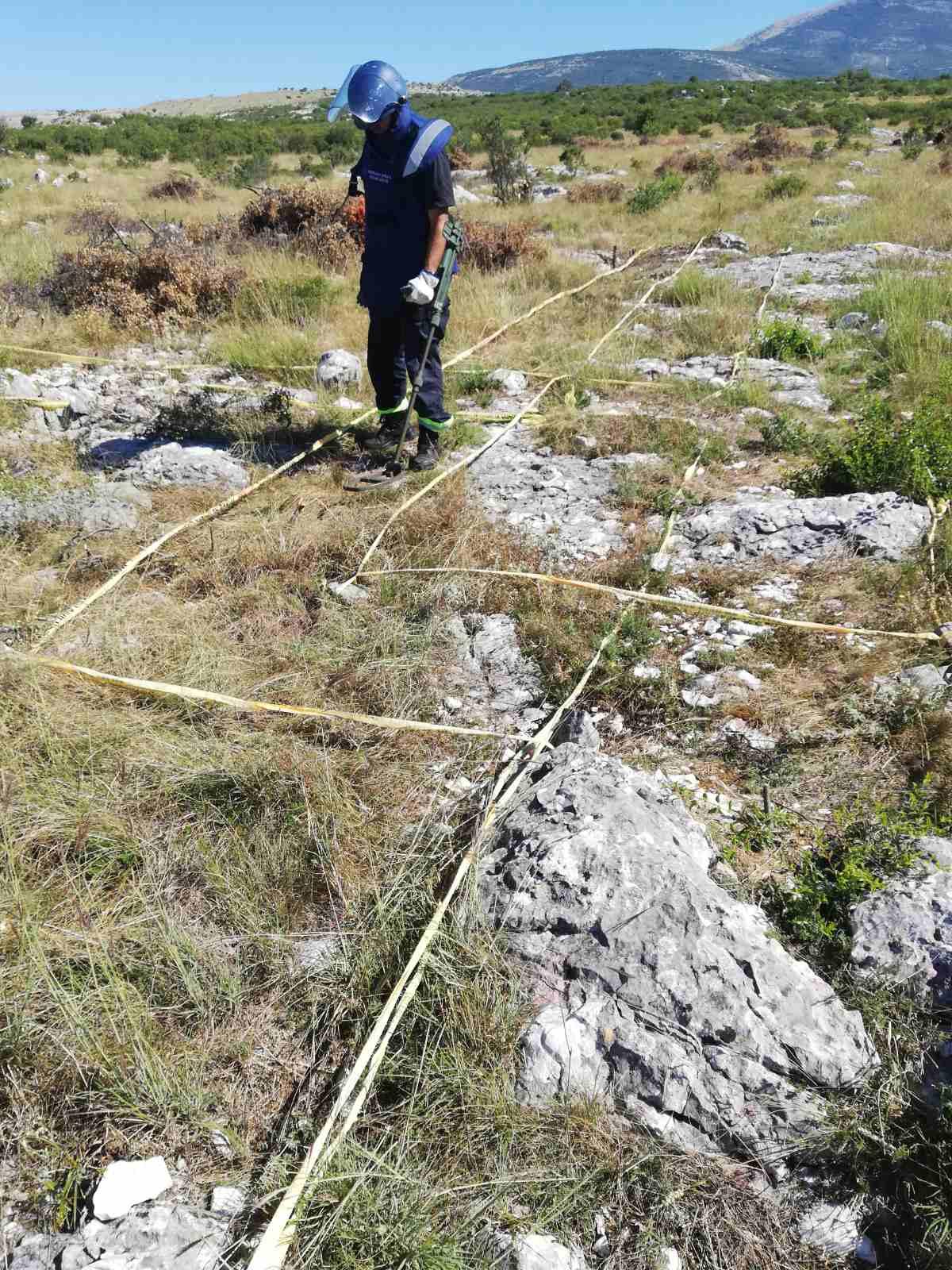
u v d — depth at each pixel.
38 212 17.53
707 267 11.37
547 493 4.84
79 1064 1.77
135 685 2.93
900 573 3.76
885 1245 1.58
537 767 2.65
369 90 4.16
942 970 1.97
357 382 6.52
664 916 1.99
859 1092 1.76
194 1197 1.63
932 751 2.76
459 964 1.99
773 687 3.15
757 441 5.57
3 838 2.31
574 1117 1.71
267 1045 1.93
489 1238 1.56
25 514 4.17
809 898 2.22
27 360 7.14
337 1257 1.52
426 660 3.30
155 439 5.45
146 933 2.10
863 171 21.12
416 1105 1.76
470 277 10.14
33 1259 1.52
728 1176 1.66
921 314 7.96
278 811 2.47
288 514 4.38
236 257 11.17
